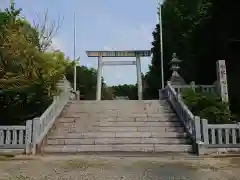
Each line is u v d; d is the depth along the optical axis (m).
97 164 9.46
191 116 12.66
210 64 23.59
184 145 12.14
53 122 14.18
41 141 12.22
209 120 13.26
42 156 11.10
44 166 9.16
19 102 15.29
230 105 17.19
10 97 15.14
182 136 12.98
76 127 14.12
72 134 13.30
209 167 8.88
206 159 10.30
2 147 11.70
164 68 32.22
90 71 42.06
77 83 39.50
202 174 7.98
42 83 15.34
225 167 8.87
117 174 8.05
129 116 15.22
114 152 11.96
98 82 24.72
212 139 11.59
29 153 11.49
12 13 15.25
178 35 30.42
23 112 15.40
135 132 13.42
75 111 16.27
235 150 11.48
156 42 34.03
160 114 15.34
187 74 26.36
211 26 20.77
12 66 13.52
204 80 25.12
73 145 12.51
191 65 25.61
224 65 16.78
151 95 34.97
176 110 15.39
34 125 11.94
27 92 15.16
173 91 16.50
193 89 16.20
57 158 10.63
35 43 15.34
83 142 12.73
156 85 33.84
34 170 8.57
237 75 19.67
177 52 29.19
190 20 28.86
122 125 14.25
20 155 11.23
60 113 15.66
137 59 25.19
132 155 11.27
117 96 52.53
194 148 11.91
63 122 14.73
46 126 13.22
